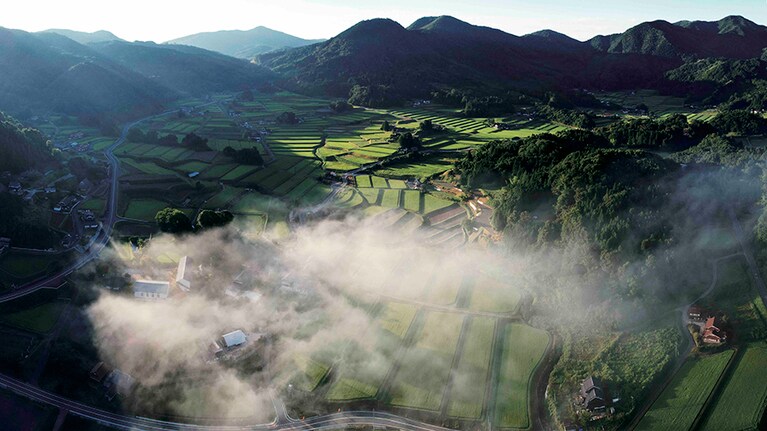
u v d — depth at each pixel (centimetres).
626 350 9425
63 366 9606
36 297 11438
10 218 13475
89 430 8538
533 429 8419
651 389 8619
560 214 12788
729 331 9262
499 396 9044
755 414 7712
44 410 8856
